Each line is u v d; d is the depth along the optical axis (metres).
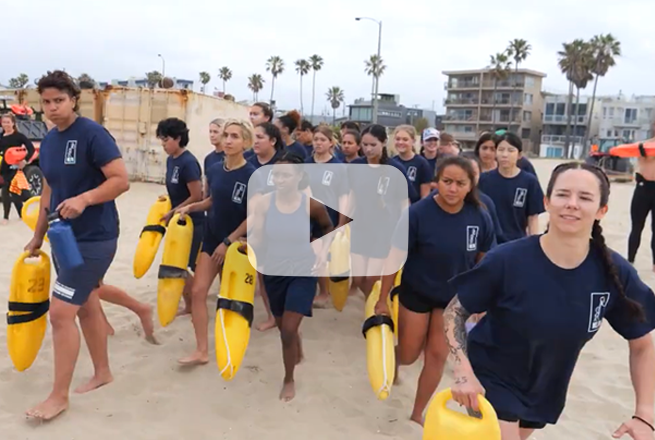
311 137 7.72
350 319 6.04
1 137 10.39
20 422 3.86
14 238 9.11
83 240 3.81
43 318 4.19
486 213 3.86
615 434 2.46
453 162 3.62
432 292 3.81
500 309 2.55
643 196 8.38
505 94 88.56
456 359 2.56
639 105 86.19
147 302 6.39
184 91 15.88
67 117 3.78
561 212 2.34
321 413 4.22
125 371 4.62
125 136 16.31
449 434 2.45
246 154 6.32
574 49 76.75
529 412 2.68
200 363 4.78
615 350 5.70
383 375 3.73
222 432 3.91
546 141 87.38
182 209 4.91
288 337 4.21
